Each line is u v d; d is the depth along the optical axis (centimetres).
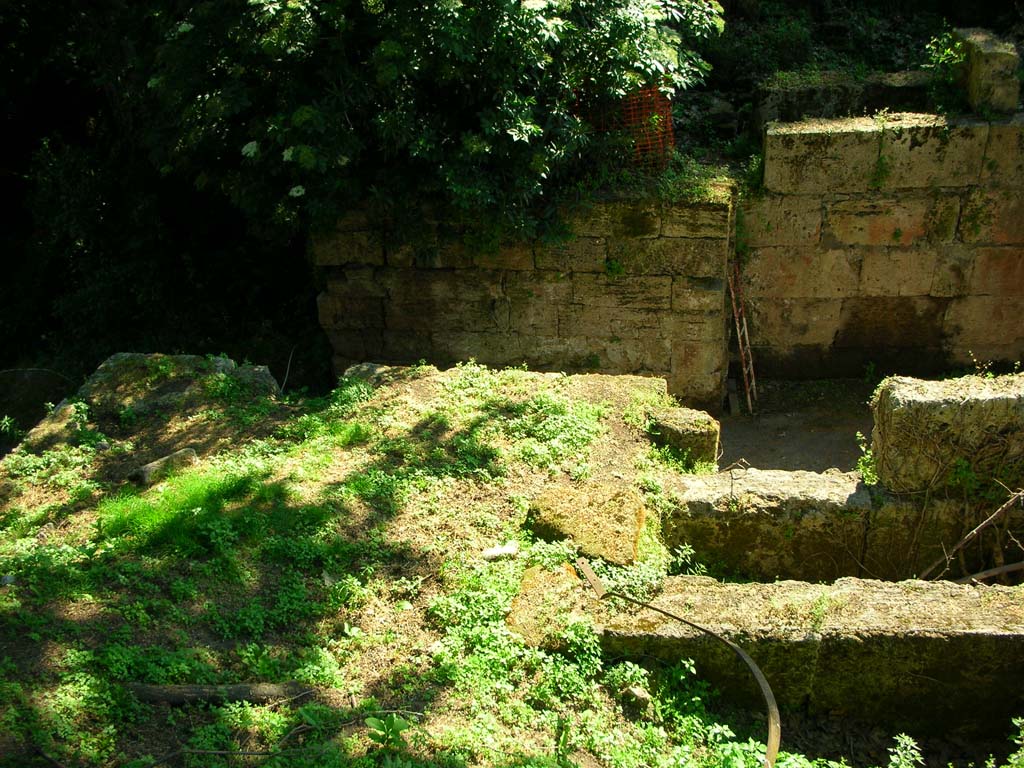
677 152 1042
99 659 491
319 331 1187
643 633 536
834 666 528
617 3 918
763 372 1139
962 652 519
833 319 1096
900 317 1088
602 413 767
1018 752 499
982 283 1055
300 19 834
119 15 1095
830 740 530
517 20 838
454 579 584
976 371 1105
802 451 1005
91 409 789
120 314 1198
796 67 1212
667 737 503
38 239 1323
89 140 1392
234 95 870
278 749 457
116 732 455
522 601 566
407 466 693
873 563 691
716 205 962
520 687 519
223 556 585
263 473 679
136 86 1080
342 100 872
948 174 999
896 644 520
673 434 748
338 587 570
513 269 1033
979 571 692
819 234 1044
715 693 537
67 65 1279
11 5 1176
